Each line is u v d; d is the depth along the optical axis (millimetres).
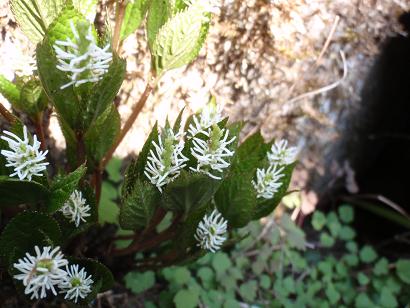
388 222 353
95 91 158
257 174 190
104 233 244
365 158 360
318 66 266
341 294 294
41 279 151
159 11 182
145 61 240
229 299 257
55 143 235
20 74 187
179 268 254
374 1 246
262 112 269
